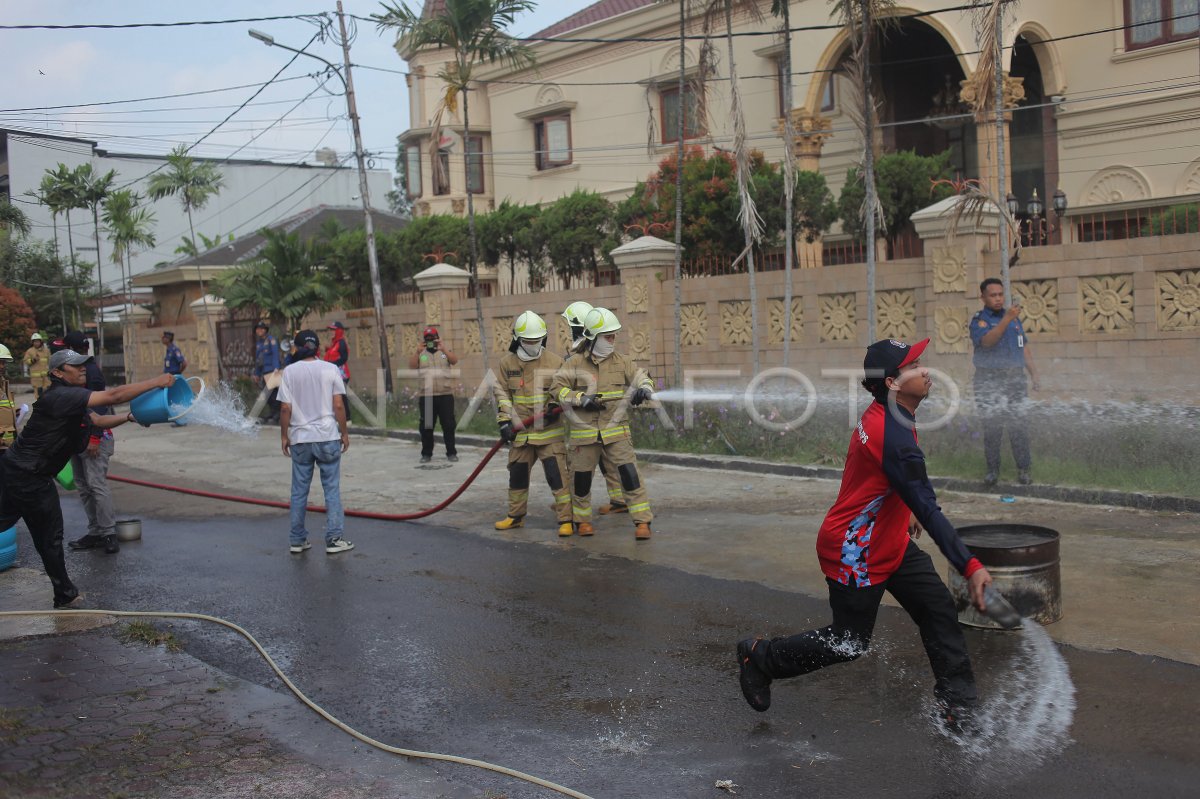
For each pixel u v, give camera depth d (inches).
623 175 975.0
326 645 250.8
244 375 999.0
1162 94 684.1
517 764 179.8
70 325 1457.9
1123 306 453.4
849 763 173.5
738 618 256.4
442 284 775.7
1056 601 234.8
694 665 224.7
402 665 233.6
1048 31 719.7
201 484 530.9
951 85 829.2
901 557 180.2
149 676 230.5
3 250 1443.2
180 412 329.7
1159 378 442.9
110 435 370.9
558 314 697.0
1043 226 680.4
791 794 163.5
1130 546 303.0
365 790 170.1
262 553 358.3
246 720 203.2
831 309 554.9
